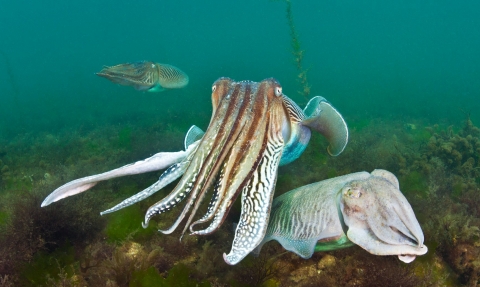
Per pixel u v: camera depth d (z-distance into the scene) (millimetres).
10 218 883
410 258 594
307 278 794
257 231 570
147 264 792
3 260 785
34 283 782
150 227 917
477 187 1230
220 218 553
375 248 595
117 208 575
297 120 732
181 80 1415
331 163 1378
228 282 774
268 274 793
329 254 837
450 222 873
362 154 1431
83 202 937
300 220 685
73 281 776
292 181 1109
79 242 905
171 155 638
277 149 642
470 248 836
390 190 612
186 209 555
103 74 1252
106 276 784
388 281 738
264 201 589
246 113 611
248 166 581
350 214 618
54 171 1486
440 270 841
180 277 731
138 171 616
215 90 682
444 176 1309
